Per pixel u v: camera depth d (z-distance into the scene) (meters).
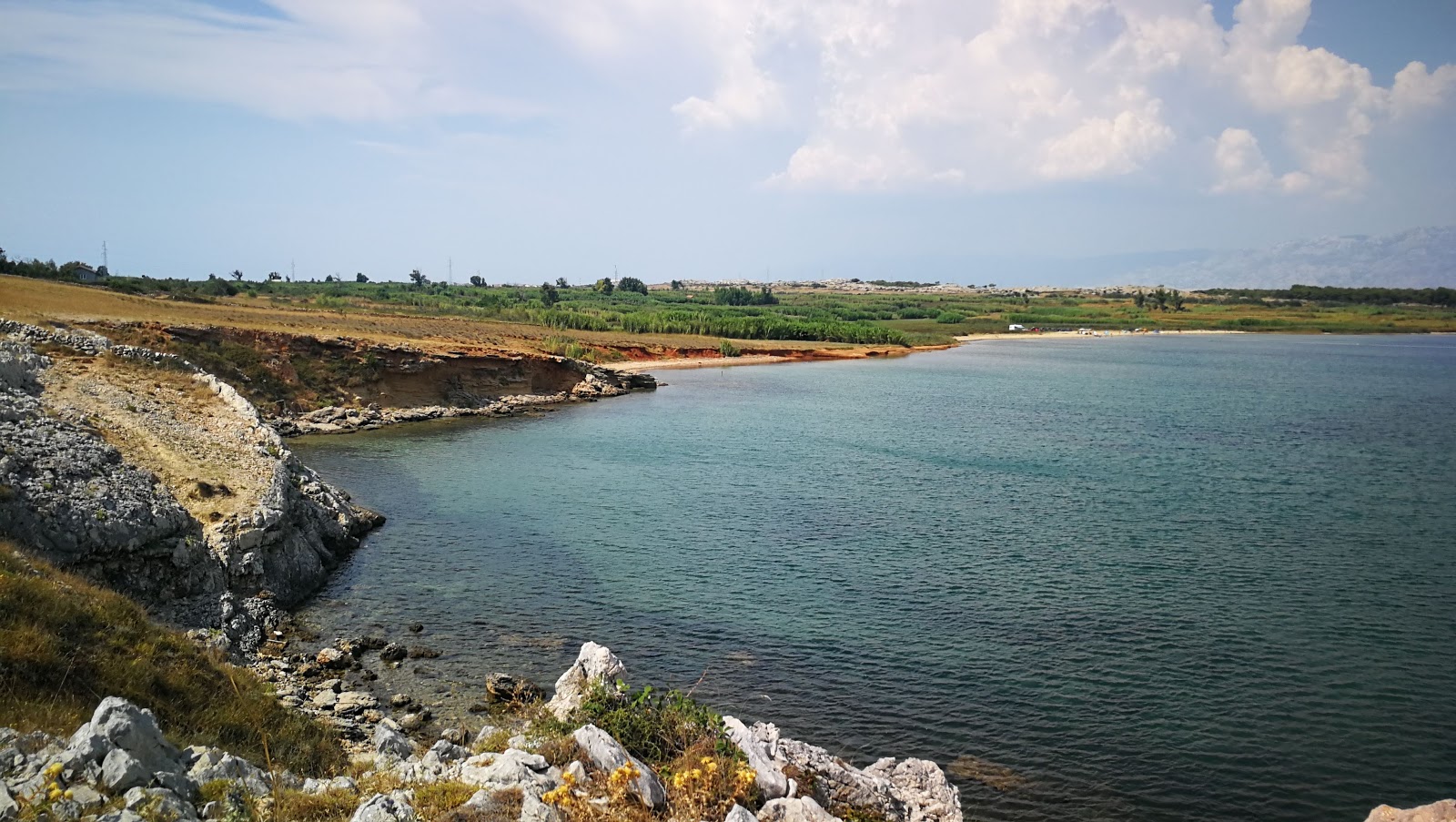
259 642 26.56
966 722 22.97
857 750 21.53
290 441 61.31
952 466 55.44
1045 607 30.89
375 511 42.47
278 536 31.50
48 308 66.19
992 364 139.62
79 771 11.38
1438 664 26.78
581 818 12.30
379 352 77.31
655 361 128.50
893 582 33.31
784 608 30.56
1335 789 20.38
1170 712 23.66
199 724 16.88
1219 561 36.19
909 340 175.88
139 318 70.50
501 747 16.56
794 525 40.97
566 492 47.47
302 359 73.19
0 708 13.61
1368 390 102.94
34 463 27.23
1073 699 24.25
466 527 40.25
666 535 39.16
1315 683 25.45
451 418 75.12
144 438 35.16
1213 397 94.94
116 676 16.47
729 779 14.17
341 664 25.30
